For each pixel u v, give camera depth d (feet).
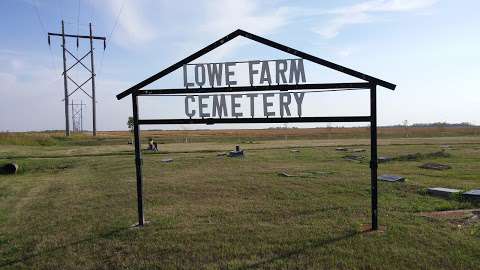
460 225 26.48
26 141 134.31
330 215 29.96
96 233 27.14
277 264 20.54
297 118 25.82
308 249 22.48
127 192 42.65
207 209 33.06
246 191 41.01
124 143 159.94
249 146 127.13
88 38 191.31
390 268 19.67
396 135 224.74
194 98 27.17
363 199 36.14
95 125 201.46
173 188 43.98
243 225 27.66
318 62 25.20
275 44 25.77
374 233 24.89
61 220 31.37
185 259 21.74
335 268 19.86
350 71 24.59
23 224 30.81
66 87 183.21
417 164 66.28
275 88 25.95
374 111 24.71
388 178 45.88
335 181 45.75
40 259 22.70
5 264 22.31
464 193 35.06
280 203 34.76
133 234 26.40
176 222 28.99
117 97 27.84
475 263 20.01
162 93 27.40
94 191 44.91
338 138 202.39
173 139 207.00
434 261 20.35
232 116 26.71
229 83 26.55
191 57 26.76
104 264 21.65
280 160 74.69
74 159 85.05
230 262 20.99
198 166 66.74
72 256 22.95
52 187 50.14
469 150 93.81
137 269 20.83
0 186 52.26
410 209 31.89
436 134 224.33
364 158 76.43
